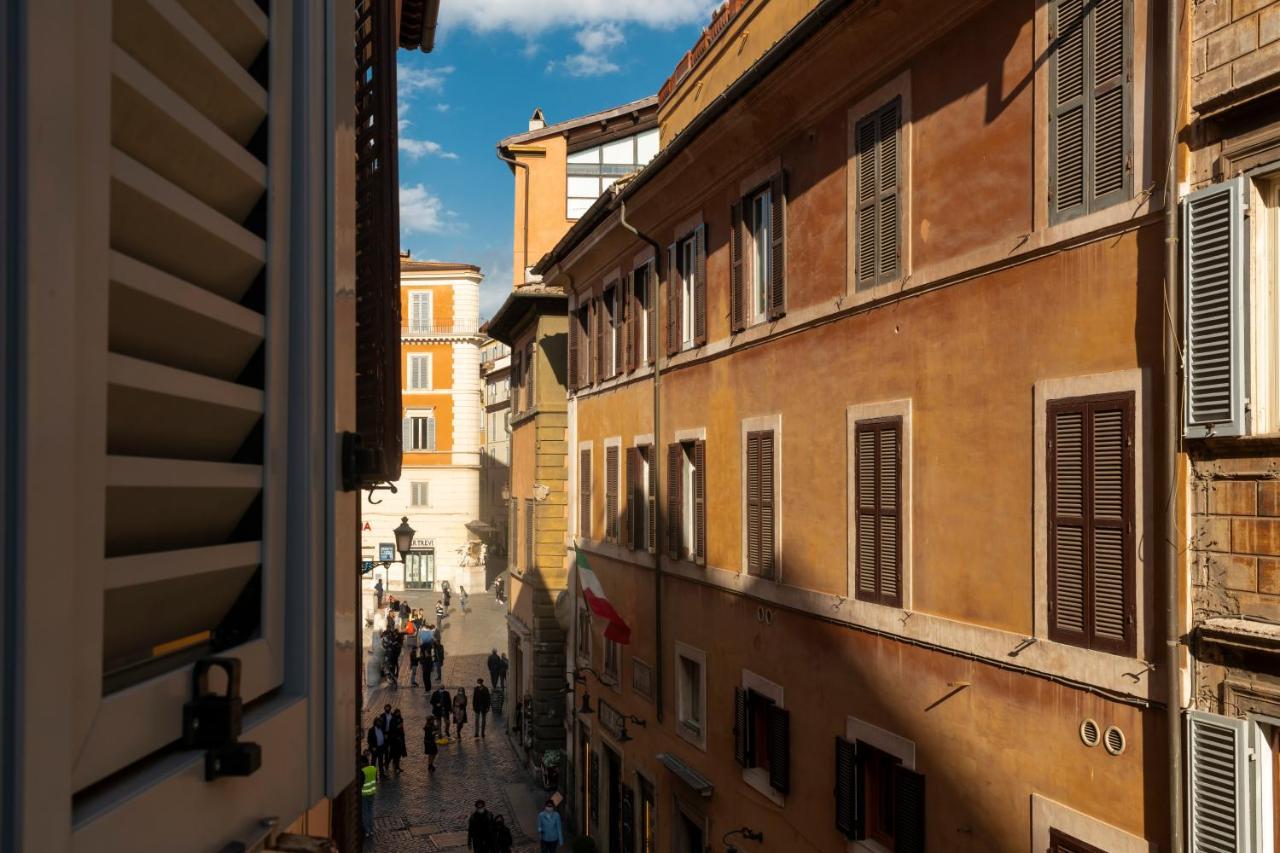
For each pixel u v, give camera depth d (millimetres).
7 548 1740
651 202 16109
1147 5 6906
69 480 1899
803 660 11617
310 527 3072
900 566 9656
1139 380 6898
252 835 2604
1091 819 7254
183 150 2453
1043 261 7816
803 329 11641
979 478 8547
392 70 5441
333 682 3182
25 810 1748
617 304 19219
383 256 5387
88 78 1991
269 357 2914
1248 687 6098
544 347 26781
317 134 3229
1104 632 7168
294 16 3141
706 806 14508
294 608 3033
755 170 12922
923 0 8945
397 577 58750
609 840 19656
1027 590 7973
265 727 2734
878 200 10094
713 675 14320
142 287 2221
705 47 15758
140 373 2215
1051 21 7770
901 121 9719
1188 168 6566
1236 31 6246
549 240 29422
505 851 18906
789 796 11922
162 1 2309
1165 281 6594
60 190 1877
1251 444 6113
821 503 11242
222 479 2609
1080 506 7402
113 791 2080
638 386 18031
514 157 29656
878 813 10219
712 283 14438
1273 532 6023
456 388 58625
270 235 2930
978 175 8625
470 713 33469
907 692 9578
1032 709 7895
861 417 10352
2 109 1743
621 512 19047
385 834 21203
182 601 2492
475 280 58938
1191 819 6332
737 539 13547
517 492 31484
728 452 13836
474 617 51281
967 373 8711
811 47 10430
